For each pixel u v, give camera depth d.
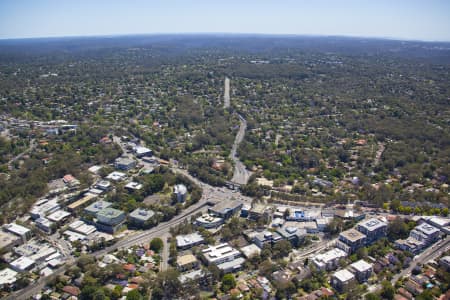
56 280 192.88
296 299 186.00
